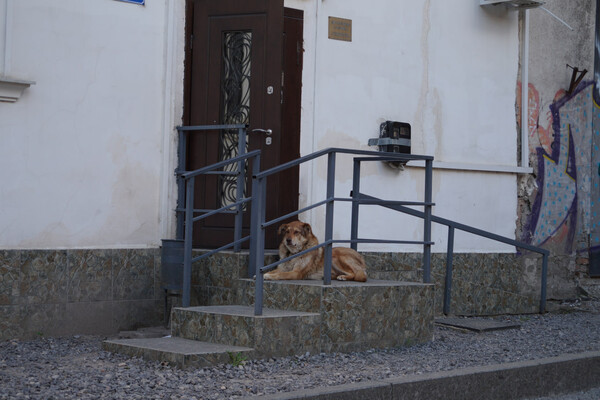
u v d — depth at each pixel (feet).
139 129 24.81
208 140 26.07
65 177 23.31
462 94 32.45
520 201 34.58
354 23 29.27
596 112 37.19
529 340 25.04
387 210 29.99
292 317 20.43
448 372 18.72
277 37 25.98
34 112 22.75
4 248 22.16
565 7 36.32
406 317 23.30
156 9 25.26
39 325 22.62
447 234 31.68
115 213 24.26
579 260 36.70
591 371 21.74
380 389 16.99
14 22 22.41
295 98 27.86
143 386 16.57
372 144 29.66
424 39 31.19
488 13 33.30
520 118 34.47
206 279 24.77
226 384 16.99
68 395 15.65
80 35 23.62
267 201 26.66
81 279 23.41
